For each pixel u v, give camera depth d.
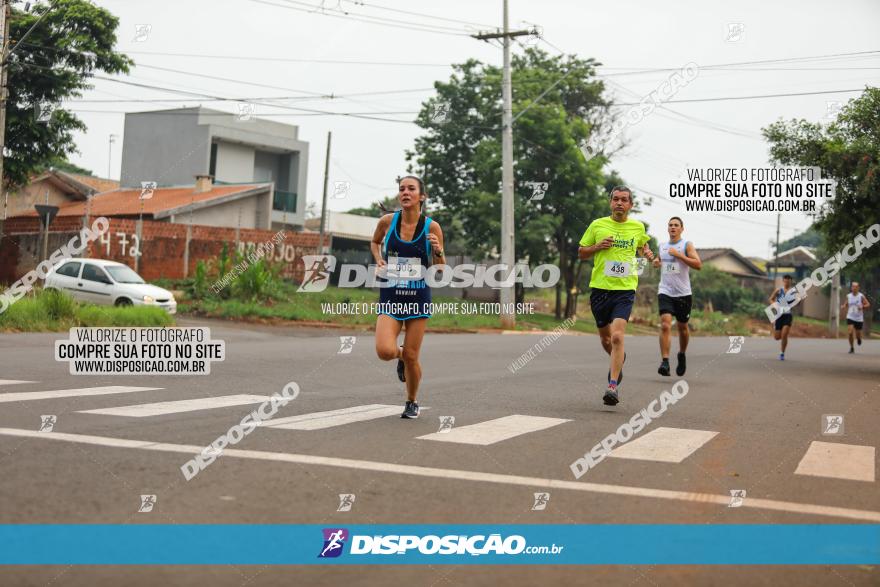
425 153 40.94
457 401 8.70
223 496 4.41
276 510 4.23
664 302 11.54
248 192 38.50
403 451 5.73
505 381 10.88
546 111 34.94
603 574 3.54
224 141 43.34
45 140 29.41
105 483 4.56
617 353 8.46
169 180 42.69
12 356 12.21
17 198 39.75
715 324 43.31
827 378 12.94
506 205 28.31
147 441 5.75
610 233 8.88
